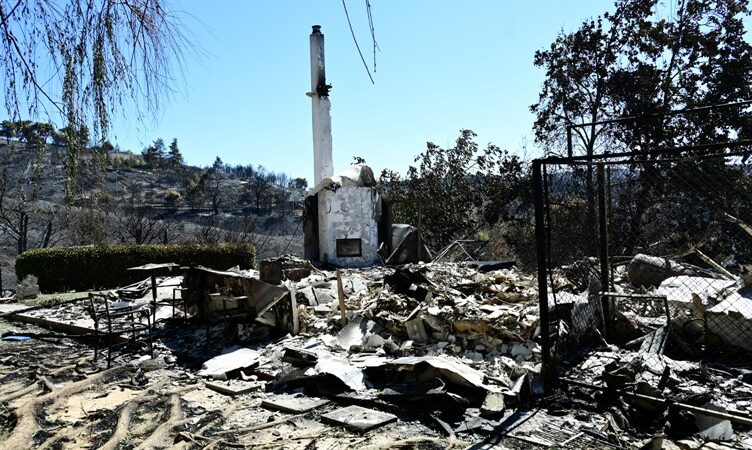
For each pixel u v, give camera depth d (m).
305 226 20.78
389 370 6.91
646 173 8.96
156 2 3.23
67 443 5.77
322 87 21.98
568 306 7.75
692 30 23.28
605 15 24.80
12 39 2.94
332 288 12.27
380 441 5.38
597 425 5.48
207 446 5.42
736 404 5.66
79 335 10.80
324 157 22.02
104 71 3.18
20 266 19.52
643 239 10.84
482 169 30.62
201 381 7.85
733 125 22.03
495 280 10.88
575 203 9.34
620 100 23.89
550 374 6.48
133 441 5.78
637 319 9.02
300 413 6.33
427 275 11.36
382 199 21.05
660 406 5.60
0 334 11.98
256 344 9.41
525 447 5.09
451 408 5.98
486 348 7.90
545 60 26.02
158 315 12.13
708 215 9.23
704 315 7.60
